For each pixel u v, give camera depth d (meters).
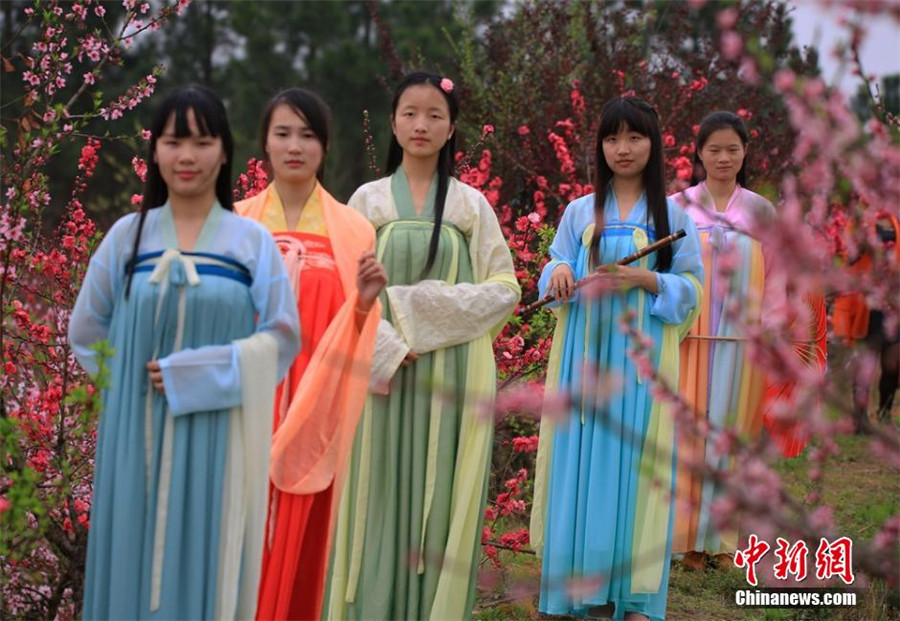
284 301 3.98
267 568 4.41
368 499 4.93
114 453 3.83
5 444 4.31
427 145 5.08
